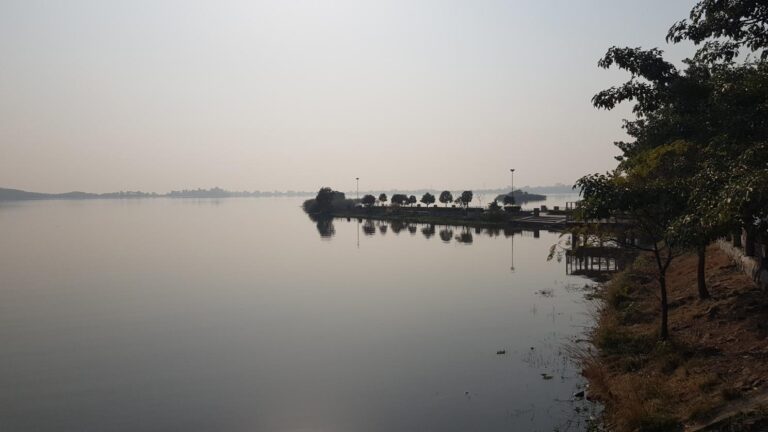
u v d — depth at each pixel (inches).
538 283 1121.4
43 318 879.1
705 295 577.3
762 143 332.2
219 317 874.8
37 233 2728.8
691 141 491.2
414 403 482.9
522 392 492.7
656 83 488.1
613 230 513.3
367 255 1717.5
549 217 2687.0
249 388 541.3
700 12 413.7
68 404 508.1
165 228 3088.1
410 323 799.1
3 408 499.2
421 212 3531.0
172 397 521.0
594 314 781.9
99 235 2610.7
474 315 836.0
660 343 485.7
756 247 601.3
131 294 1090.7
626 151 743.1
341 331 764.6
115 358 655.1
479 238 2194.9
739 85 402.6
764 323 450.6
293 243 2162.9
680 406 359.9
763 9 382.9
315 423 449.1
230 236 2532.0
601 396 449.1
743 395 338.6
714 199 327.6
